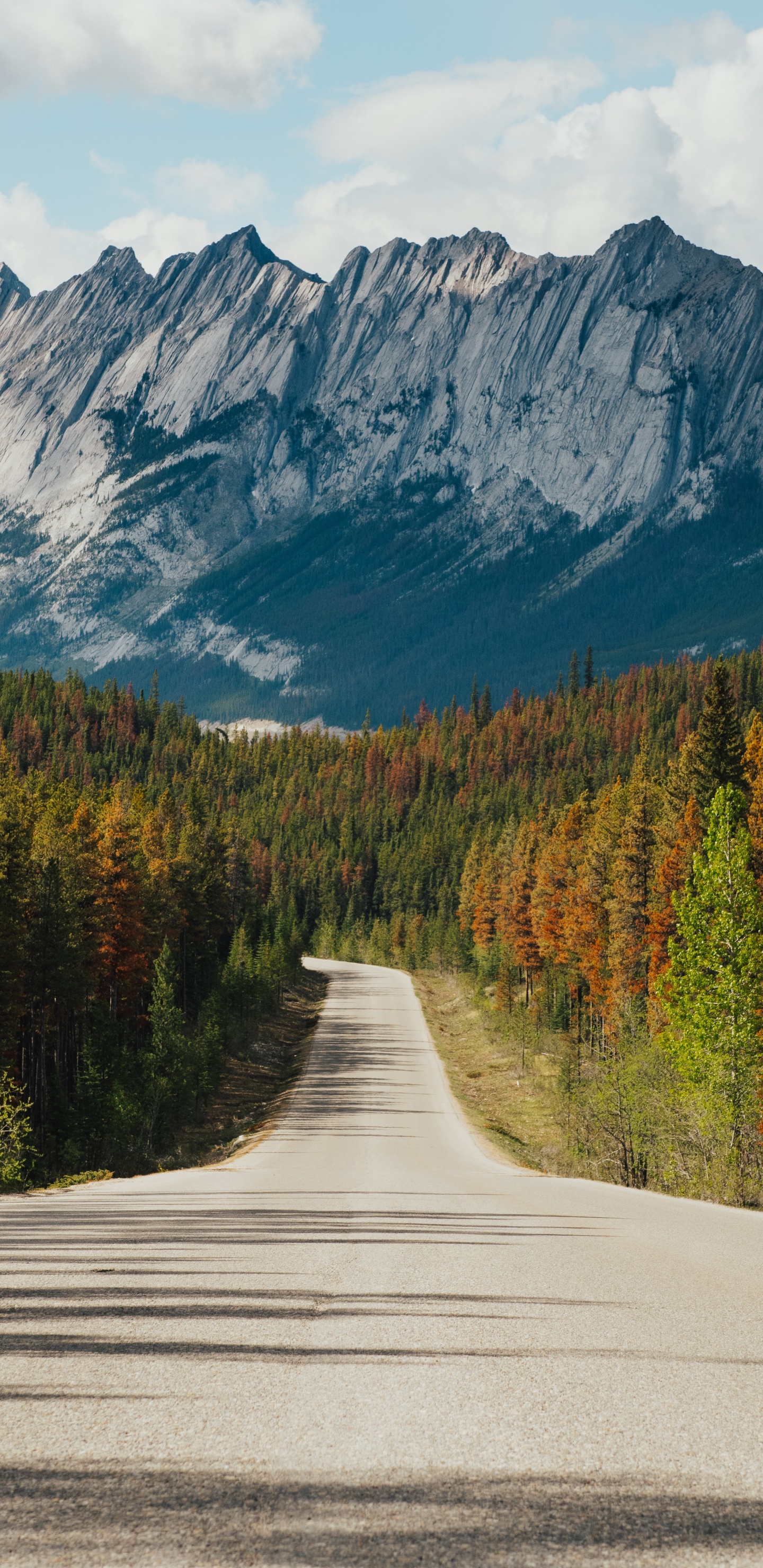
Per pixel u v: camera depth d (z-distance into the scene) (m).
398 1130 41.53
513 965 83.44
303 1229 9.55
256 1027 73.12
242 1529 2.40
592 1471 2.90
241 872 105.12
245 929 87.56
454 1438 3.18
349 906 169.38
